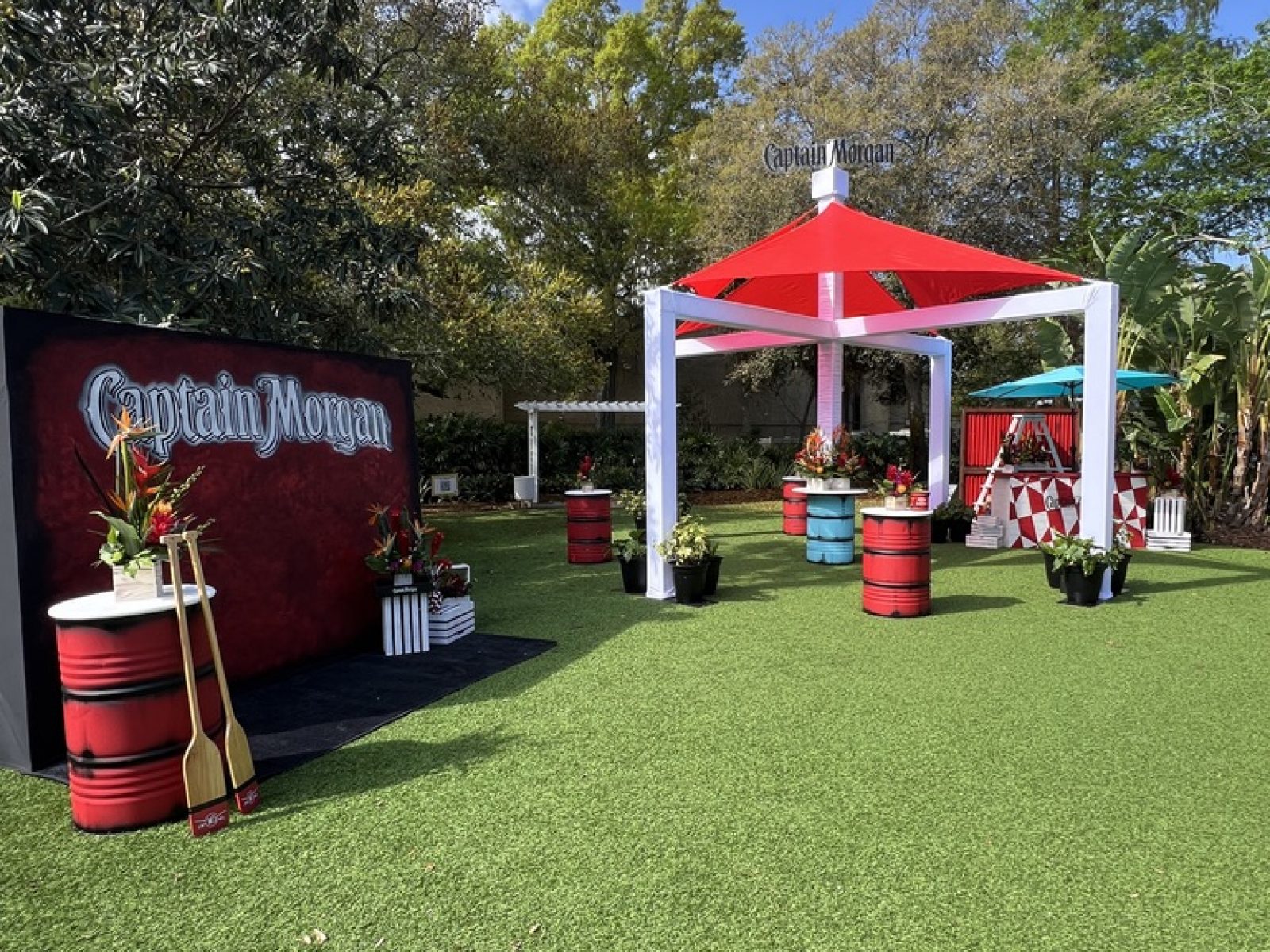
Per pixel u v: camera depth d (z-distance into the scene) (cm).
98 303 527
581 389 1516
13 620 343
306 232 684
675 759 342
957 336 1666
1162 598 655
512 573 812
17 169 507
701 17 2250
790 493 1075
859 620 590
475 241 1633
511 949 217
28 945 223
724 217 1510
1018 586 716
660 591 672
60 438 358
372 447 552
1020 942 217
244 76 650
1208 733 368
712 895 241
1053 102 1320
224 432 442
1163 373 965
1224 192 1360
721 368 2453
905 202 1397
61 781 334
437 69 1374
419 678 462
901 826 283
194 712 288
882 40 1532
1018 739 361
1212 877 249
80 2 591
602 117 1956
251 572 455
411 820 293
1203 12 1644
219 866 263
